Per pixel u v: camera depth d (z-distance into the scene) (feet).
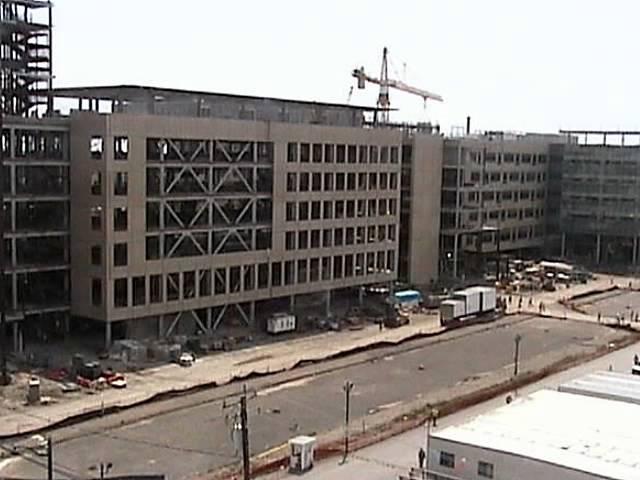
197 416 232.53
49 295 301.22
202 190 317.01
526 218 583.58
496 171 539.29
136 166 295.48
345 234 375.66
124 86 306.76
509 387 269.85
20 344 292.20
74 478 185.78
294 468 195.83
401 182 460.14
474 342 340.59
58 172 297.53
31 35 337.72
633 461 166.09
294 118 370.32
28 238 292.81
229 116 343.67
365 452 208.54
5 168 283.79
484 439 176.55
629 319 400.06
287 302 360.89
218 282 325.62
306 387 265.95
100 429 219.61
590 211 593.01
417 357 311.88
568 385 226.58
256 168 335.88
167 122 303.07
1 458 197.36
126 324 301.43
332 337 337.31
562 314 407.23
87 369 260.62
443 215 498.28
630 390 220.64
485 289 395.75
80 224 296.71
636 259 581.94
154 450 205.36
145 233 299.79
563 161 597.93
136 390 254.06
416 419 234.38
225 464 197.36
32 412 229.86
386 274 398.83
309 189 356.79
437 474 177.78
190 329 322.14
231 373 277.03
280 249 347.56
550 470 164.04
